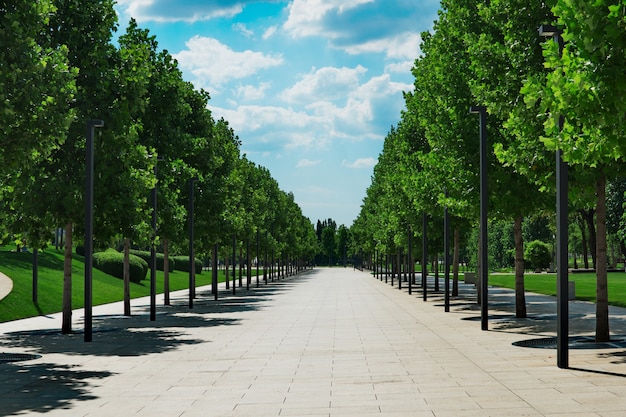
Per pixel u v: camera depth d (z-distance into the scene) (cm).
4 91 1370
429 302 3506
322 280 7925
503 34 2125
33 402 1030
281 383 1167
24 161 1494
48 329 2230
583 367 1255
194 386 1153
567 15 908
